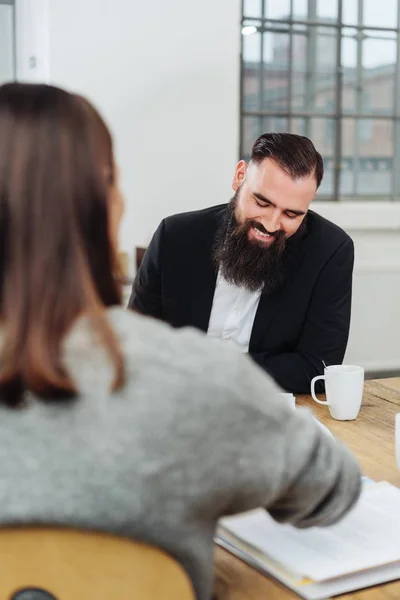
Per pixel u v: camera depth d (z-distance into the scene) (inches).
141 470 29.3
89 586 29.8
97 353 30.2
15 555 29.5
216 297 88.4
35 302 29.8
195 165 162.2
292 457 32.6
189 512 30.4
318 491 34.3
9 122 30.7
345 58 183.8
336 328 85.0
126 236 160.2
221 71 161.0
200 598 32.0
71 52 152.6
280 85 180.4
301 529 41.0
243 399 30.9
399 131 190.4
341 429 65.4
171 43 157.4
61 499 29.1
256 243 83.4
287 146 81.5
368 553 41.4
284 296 85.4
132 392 29.8
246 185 83.4
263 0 175.8
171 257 89.6
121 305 32.9
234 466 30.9
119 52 154.9
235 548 43.3
